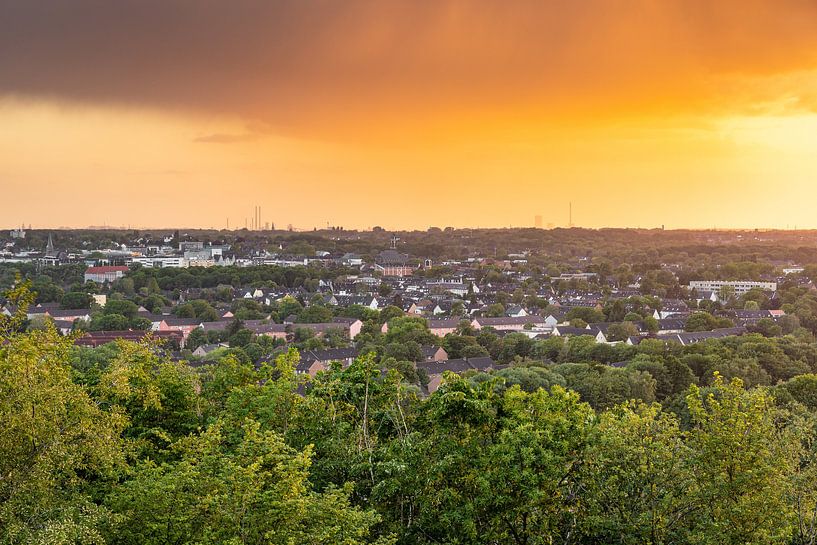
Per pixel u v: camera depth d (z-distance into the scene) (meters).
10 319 43.44
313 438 53.56
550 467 45.38
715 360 165.50
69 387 42.25
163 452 50.25
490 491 44.78
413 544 47.00
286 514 37.75
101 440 42.47
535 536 45.53
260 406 55.31
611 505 47.84
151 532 40.16
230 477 37.78
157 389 54.88
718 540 45.12
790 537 48.16
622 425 50.22
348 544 38.16
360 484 49.97
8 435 39.22
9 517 36.97
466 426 48.44
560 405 49.25
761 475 46.44
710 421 48.97
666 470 47.38
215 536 37.06
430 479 46.16
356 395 54.97
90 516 38.97
